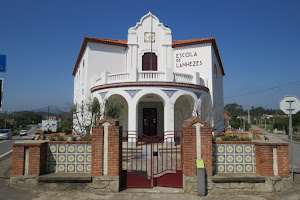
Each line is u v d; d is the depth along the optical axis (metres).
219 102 25.81
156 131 20.06
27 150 7.20
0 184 7.50
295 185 7.88
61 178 6.95
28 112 126.00
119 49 21.19
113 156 7.13
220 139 8.23
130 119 15.12
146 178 7.49
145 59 21.39
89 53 20.06
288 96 9.12
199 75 18.58
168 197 6.70
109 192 7.00
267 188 6.99
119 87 15.69
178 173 7.56
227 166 7.45
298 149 21.16
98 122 7.20
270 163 7.09
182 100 20.12
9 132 33.59
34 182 7.04
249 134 14.51
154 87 15.31
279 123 55.38
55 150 7.46
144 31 21.50
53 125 29.20
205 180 6.99
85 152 7.45
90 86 19.73
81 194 6.82
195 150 7.10
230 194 6.96
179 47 21.52
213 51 21.59
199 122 7.17
